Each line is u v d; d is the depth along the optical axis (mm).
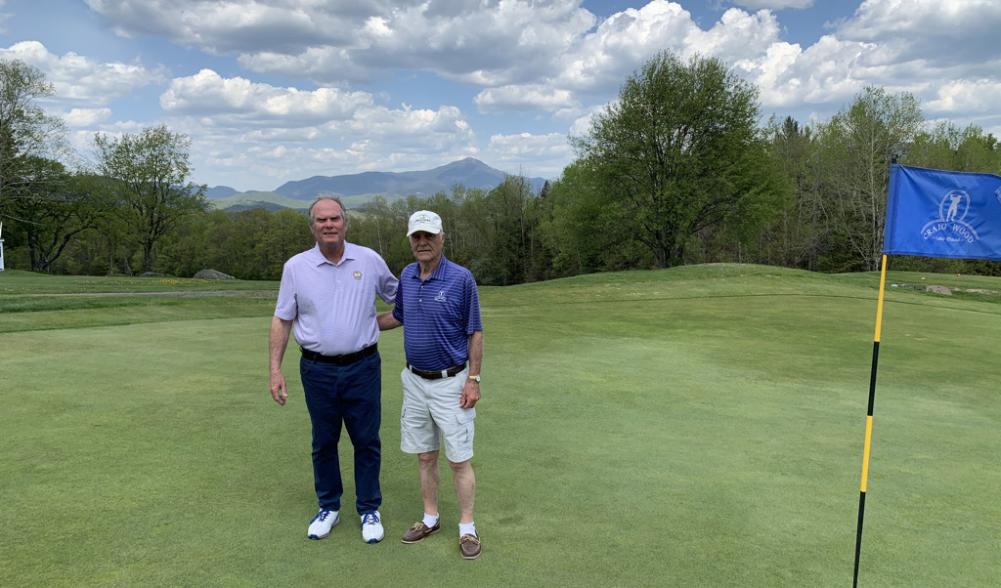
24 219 41719
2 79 33031
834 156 39781
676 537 3271
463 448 3096
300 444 4547
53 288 19531
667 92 30094
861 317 12695
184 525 3275
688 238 32094
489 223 65625
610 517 3500
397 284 3420
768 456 4570
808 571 2955
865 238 39281
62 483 3771
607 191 32812
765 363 8047
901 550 3186
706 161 30469
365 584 2764
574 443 4785
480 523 3416
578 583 2797
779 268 22797
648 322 11977
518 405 5859
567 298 16859
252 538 3168
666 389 6570
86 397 5707
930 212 3199
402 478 4078
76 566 2836
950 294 18078
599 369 7527
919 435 5156
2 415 5121
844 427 5348
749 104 30016
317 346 3145
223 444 4523
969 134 45531
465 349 3164
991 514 3641
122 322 11047
